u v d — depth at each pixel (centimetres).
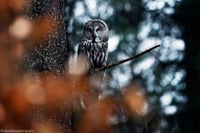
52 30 389
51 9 670
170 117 2083
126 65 2059
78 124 383
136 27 2178
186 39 2273
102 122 376
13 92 340
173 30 2289
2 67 339
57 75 657
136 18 2200
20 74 351
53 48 659
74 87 397
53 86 364
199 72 2173
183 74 2206
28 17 638
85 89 408
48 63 647
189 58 2216
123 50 2109
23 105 343
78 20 2103
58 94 364
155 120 909
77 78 412
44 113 594
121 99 384
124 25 2162
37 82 369
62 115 623
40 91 356
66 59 682
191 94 2158
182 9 2250
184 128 2111
